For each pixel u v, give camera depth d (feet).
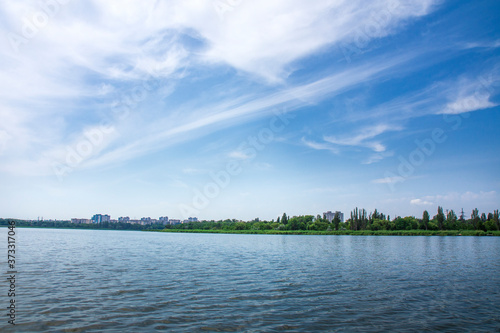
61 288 73.05
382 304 64.23
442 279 95.50
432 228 542.16
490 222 528.63
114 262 126.62
